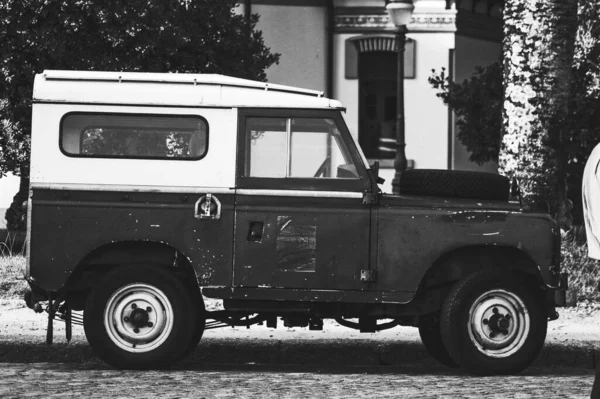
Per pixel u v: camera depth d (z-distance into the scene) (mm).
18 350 14258
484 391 11609
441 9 33094
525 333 12859
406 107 33500
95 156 12711
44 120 12711
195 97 12766
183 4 23125
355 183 12734
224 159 12734
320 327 13367
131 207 12656
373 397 11148
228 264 12656
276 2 33219
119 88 12789
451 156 33312
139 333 12727
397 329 15609
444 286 13148
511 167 20156
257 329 15367
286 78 33469
